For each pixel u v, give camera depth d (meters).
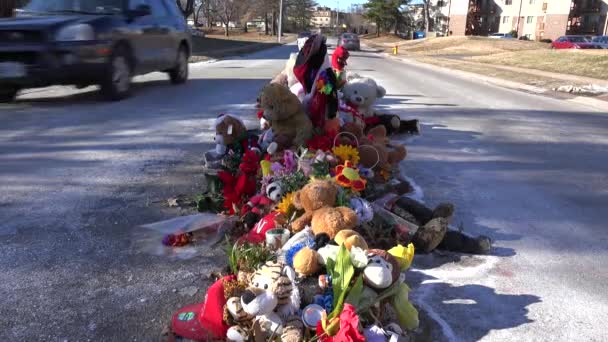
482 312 2.71
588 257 3.39
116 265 3.05
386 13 80.75
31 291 2.74
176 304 2.68
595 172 5.53
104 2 8.82
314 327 2.24
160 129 6.70
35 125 6.67
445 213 3.57
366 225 3.21
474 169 5.47
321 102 4.61
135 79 12.37
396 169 4.86
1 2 17.42
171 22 10.73
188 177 4.71
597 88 13.98
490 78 17.22
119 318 2.54
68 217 3.71
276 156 4.14
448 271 3.12
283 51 31.88
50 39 7.39
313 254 2.49
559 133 7.70
